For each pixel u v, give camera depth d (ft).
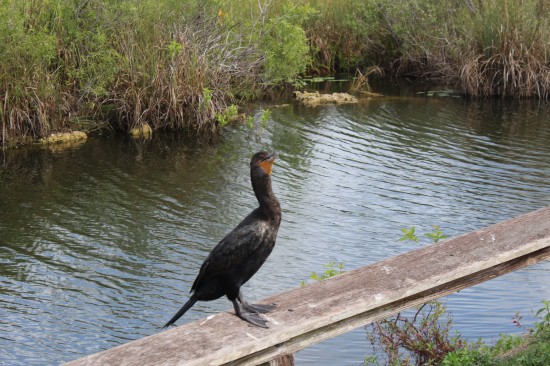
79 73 49.93
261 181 13.65
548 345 17.43
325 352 22.22
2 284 27.84
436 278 14.19
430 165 43.09
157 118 50.75
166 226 33.58
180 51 50.96
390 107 58.44
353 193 38.11
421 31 69.72
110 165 43.09
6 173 41.50
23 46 46.14
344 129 51.42
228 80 55.47
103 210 35.65
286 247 31.22
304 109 57.62
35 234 32.76
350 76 71.00
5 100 46.19
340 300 13.34
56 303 26.40
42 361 22.65
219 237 32.40
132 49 50.85
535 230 16.57
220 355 11.48
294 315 12.81
